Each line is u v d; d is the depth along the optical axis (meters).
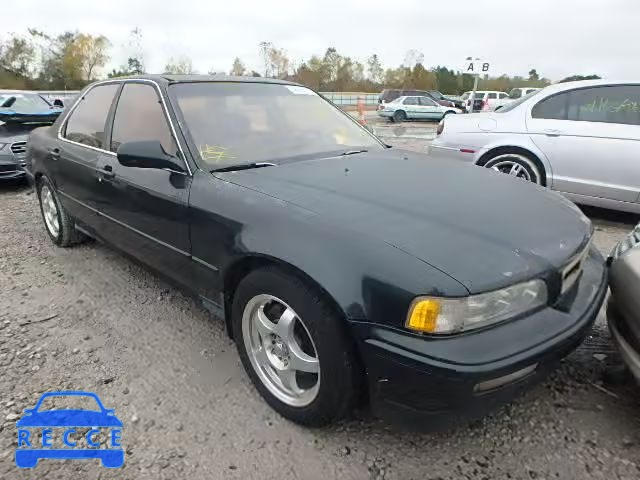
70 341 2.70
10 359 2.53
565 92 5.00
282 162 2.57
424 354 1.53
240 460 1.88
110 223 3.10
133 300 3.19
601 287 2.05
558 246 1.85
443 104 25.56
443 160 2.92
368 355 1.63
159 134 2.62
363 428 2.04
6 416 2.11
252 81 3.11
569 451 1.92
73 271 3.65
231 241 2.06
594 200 4.89
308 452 1.91
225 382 2.34
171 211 2.43
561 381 2.34
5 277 3.55
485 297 1.57
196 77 2.93
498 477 1.80
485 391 1.57
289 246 1.81
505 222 1.91
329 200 2.01
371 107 34.94
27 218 5.14
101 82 3.48
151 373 2.42
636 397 2.23
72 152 3.42
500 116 5.36
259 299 2.02
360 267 1.65
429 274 1.56
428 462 1.87
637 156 4.55
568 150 4.88
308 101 3.25
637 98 4.64
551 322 1.71
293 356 1.94
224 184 2.24
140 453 1.91
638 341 2.00
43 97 9.66
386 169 2.54
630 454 1.90
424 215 1.89
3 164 6.27
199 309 3.07
